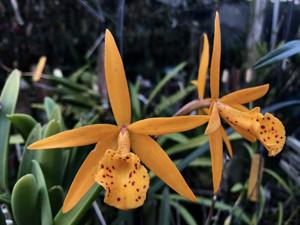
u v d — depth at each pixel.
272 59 0.16
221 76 0.28
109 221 0.22
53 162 0.18
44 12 0.37
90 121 0.24
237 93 0.15
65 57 0.39
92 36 0.38
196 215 0.25
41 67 0.33
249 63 0.24
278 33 0.23
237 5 0.26
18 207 0.15
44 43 0.38
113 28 0.24
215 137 0.15
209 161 0.25
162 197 0.20
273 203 0.25
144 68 0.39
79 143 0.13
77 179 0.14
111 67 0.13
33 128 0.19
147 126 0.14
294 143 0.22
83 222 0.19
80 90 0.33
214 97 0.15
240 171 0.24
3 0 0.36
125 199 0.13
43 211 0.15
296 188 0.23
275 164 0.25
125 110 0.14
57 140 0.13
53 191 0.17
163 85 0.33
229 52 0.28
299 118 0.25
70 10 0.37
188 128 0.14
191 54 0.32
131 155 0.13
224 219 0.24
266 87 0.15
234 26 0.27
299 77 0.24
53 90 0.34
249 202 0.24
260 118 0.15
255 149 0.22
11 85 0.19
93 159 0.14
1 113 0.19
